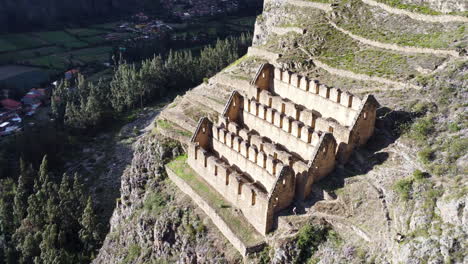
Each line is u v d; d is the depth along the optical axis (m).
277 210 48.56
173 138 70.69
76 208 81.88
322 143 48.34
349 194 46.56
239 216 52.44
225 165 56.44
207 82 92.62
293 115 59.19
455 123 48.81
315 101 61.00
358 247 41.59
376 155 49.88
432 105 53.84
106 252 69.94
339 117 57.53
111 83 135.25
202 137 63.50
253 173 54.81
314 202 47.97
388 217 41.91
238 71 89.38
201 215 56.72
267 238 48.09
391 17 83.31
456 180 40.72
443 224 36.91
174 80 143.12
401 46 73.75
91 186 99.12
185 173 63.19
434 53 68.19
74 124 120.69
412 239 37.50
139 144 76.00
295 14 99.06
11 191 91.25
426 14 77.81
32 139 107.50
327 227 45.19
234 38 160.50
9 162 103.88
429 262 35.16
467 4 73.56
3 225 83.75
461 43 66.06
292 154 56.28
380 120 53.78
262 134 61.38
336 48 82.81
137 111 133.25
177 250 57.44
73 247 78.62
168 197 63.34
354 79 70.88
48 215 80.19
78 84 139.12
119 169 104.25
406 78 63.47
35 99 146.00
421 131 49.59
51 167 106.25
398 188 43.16
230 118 64.94
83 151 114.75
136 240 64.88
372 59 74.12
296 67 80.56
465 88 54.56
